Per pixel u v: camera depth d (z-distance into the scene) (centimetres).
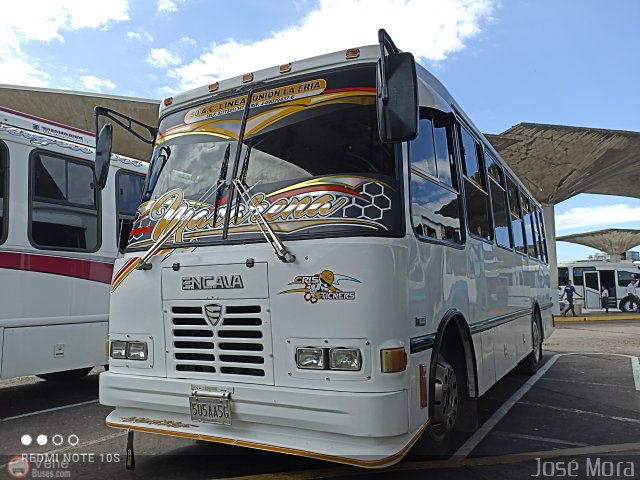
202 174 406
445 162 454
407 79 322
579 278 3069
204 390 359
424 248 373
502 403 666
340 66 385
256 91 411
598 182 2709
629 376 861
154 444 491
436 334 381
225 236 370
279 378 341
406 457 416
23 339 595
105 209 717
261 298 349
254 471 417
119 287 411
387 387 317
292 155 375
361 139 363
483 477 408
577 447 486
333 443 321
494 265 578
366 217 336
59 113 1576
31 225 618
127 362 401
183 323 379
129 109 1642
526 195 865
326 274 331
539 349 927
